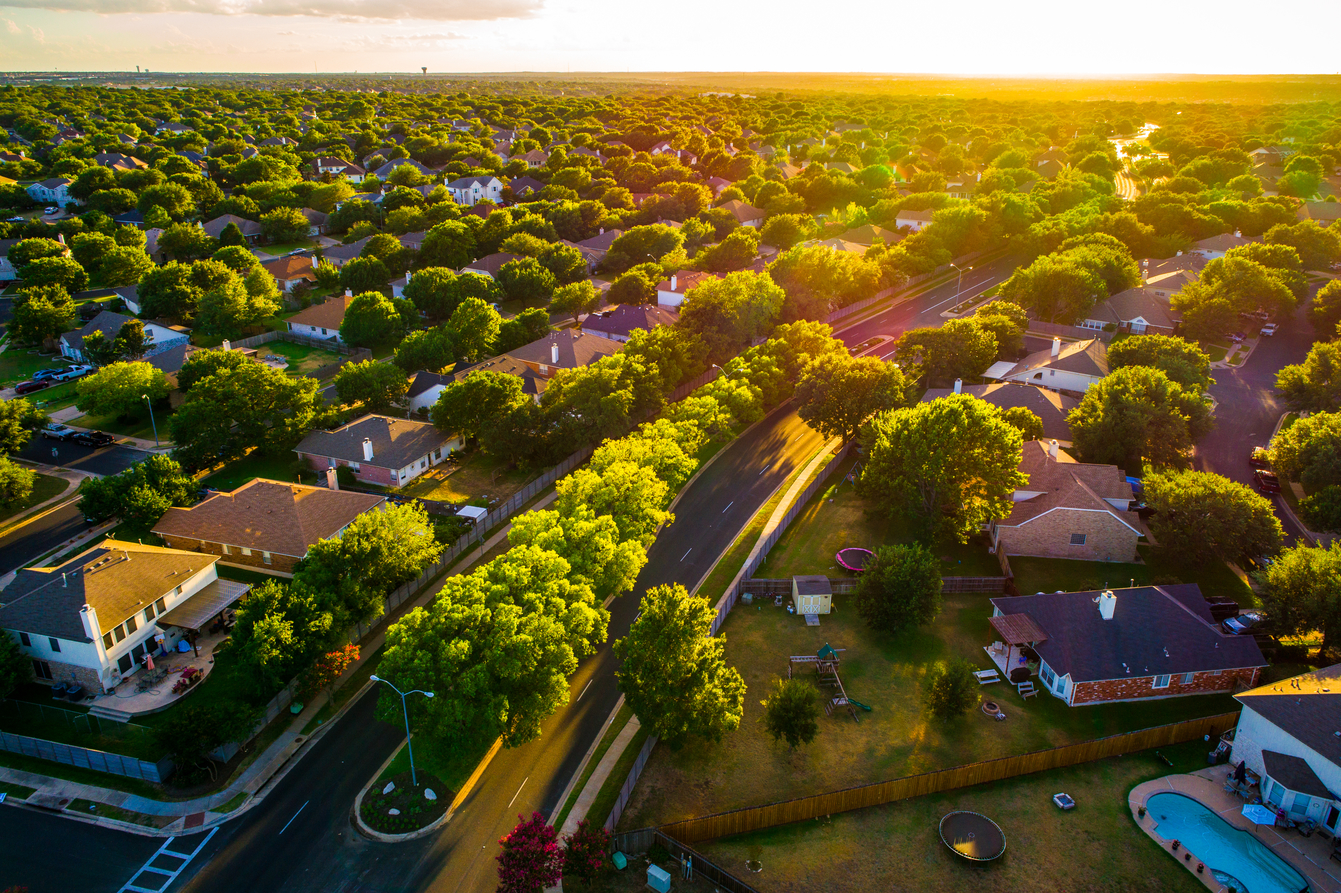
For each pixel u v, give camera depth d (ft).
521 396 308.60
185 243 534.37
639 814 156.66
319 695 187.73
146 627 194.70
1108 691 184.14
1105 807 156.46
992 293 497.05
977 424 227.20
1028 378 344.49
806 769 167.63
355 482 286.46
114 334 393.09
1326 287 406.82
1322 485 240.32
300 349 413.80
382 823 152.87
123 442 311.27
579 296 455.22
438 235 527.40
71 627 179.83
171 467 253.03
